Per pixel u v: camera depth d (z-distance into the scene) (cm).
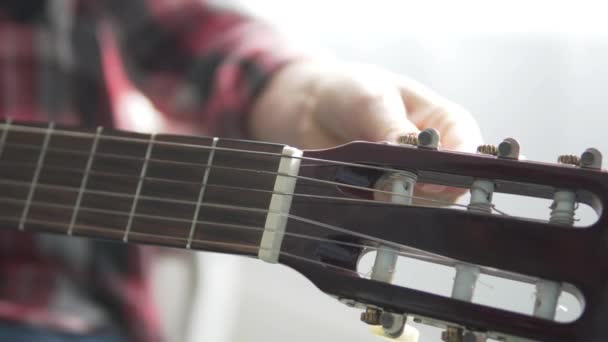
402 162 46
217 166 50
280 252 47
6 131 58
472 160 45
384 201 47
